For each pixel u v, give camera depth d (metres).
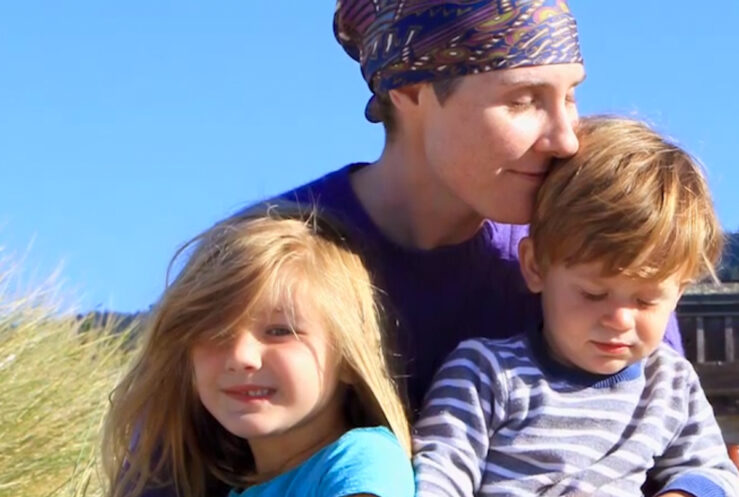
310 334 2.47
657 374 2.66
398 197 2.66
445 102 2.49
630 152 2.52
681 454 2.63
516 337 2.64
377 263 2.65
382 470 2.35
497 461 2.53
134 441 2.65
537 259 2.58
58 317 7.24
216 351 2.48
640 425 2.58
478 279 2.71
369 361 2.50
